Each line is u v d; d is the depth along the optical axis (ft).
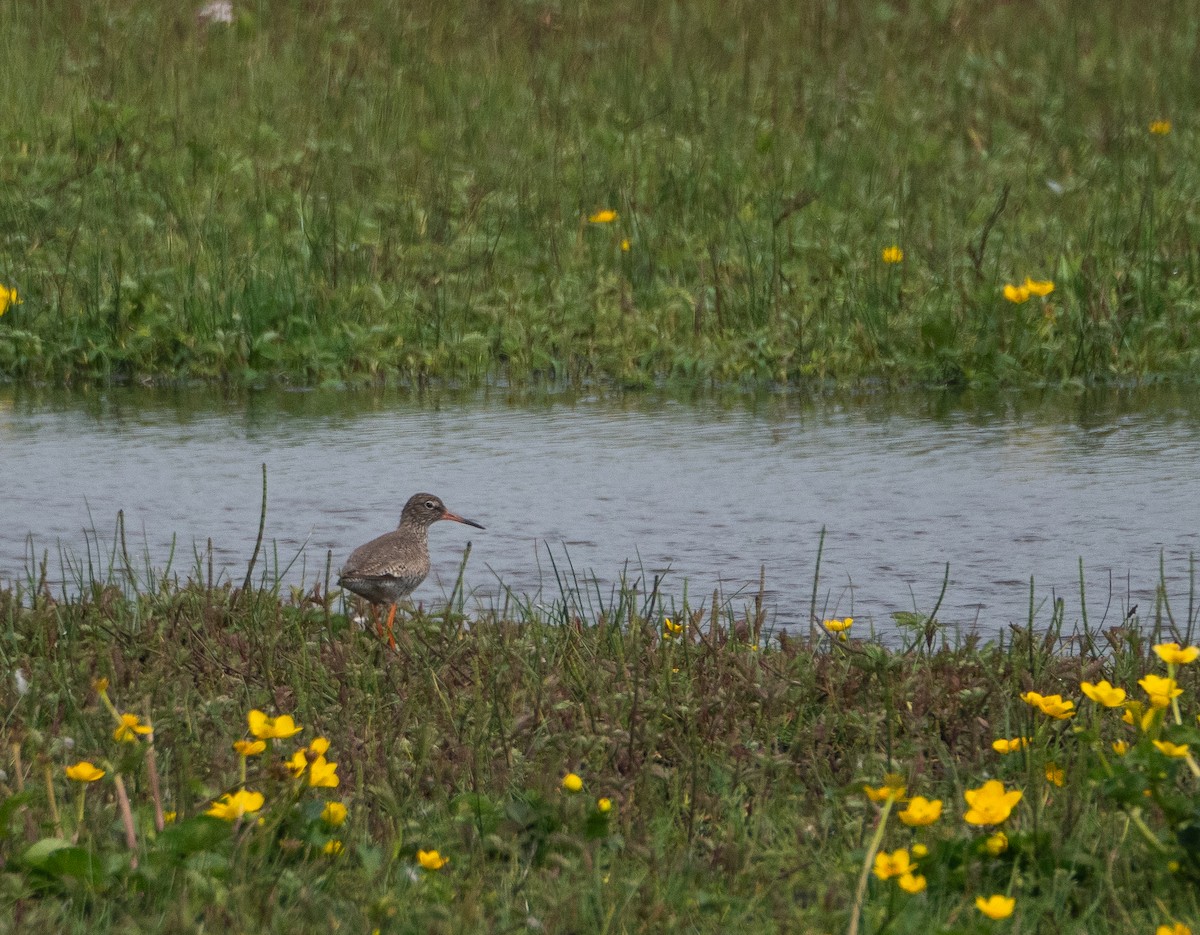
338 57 125.90
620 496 62.49
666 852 32.76
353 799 34.17
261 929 28.99
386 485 63.93
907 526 58.90
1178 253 92.94
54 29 126.52
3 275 86.17
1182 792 35.27
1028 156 109.29
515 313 85.61
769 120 115.24
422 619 46.65
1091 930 29.71
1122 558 55.57
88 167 99.96
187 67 121.39
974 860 31.60
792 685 41.29
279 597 49.85
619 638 44.91
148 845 31.68
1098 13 138.51
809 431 71.92
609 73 124.16
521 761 37.14
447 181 102.17
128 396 78.13
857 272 89.76
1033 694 35.40
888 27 134.31
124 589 52.60
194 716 39.06
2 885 29.58
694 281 90.48
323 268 88.79
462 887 30.73
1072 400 77.66
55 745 35.50
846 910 30.09
